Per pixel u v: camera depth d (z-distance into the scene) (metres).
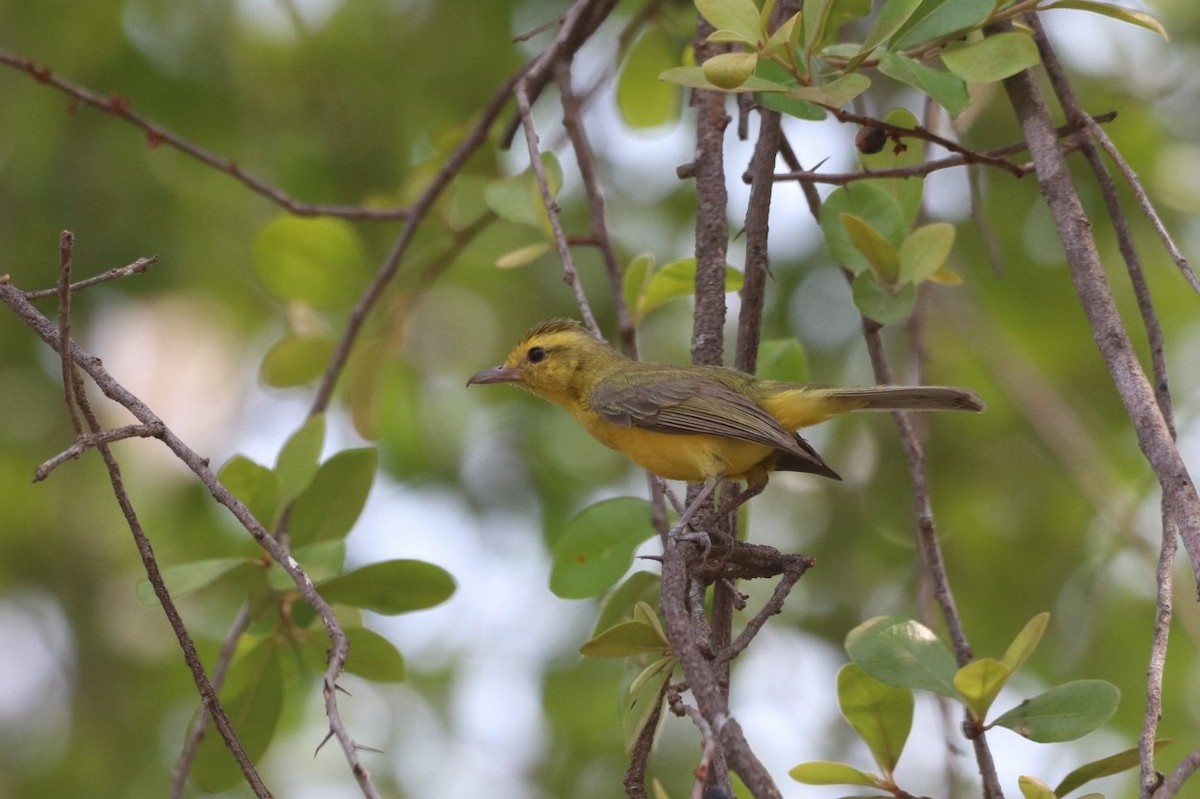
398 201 11.48
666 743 13.56
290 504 8.66
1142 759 5.31
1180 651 12.81
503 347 14.77
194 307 14.34
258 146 14.16
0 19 13.41
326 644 8.29
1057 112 12.58
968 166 8.89
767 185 7.67
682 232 14.16
